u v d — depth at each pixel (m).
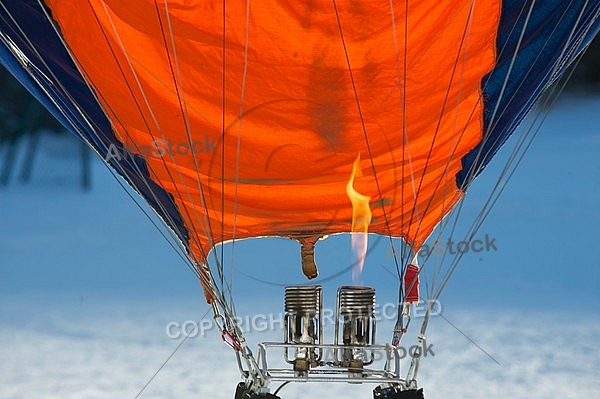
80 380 38.16
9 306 51.81
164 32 24.67
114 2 24.39
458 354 41.88
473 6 24.27
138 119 25.94
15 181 112.75
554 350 41.88
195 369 39.56
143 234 78.88
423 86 25.38
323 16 24.23
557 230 74.31
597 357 41.22
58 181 112.50
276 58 24.91
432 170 26.75
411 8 24.16
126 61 25.11
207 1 24.22
